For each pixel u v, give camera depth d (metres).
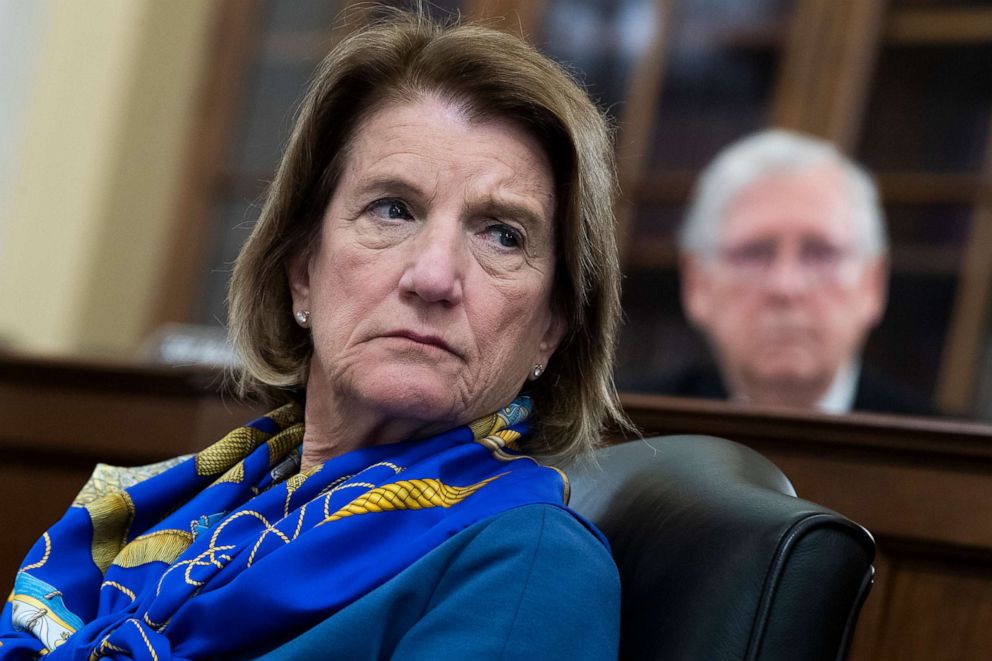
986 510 3.60
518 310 3.09
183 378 4.98
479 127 3.11
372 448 3.16
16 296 12.05
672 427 4.07
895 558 3.73
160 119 12.02
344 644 2.72
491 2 10.50
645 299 10.02
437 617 2.69
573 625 2.69
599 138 3.24
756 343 7.46
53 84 12.27
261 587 2.84
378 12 3.46
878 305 7.62
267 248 3.41
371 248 3.07
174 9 12.09
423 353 2.99
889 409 7.39
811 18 9.88
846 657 2.64
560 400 3.36
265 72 11.70
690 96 10.20
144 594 3.11
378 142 3.16
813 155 7.59
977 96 9.38
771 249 7.45
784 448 3.90
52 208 12.12
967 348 9.05
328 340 3.10
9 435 5.24
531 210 3.09
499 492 2.92
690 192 10.00
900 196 9.41
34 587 3.28
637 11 10.40
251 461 3.38
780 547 2.62
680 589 2.75
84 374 5.13
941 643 3.64
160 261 11.74
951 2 9.53
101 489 3.59
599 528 3.19
